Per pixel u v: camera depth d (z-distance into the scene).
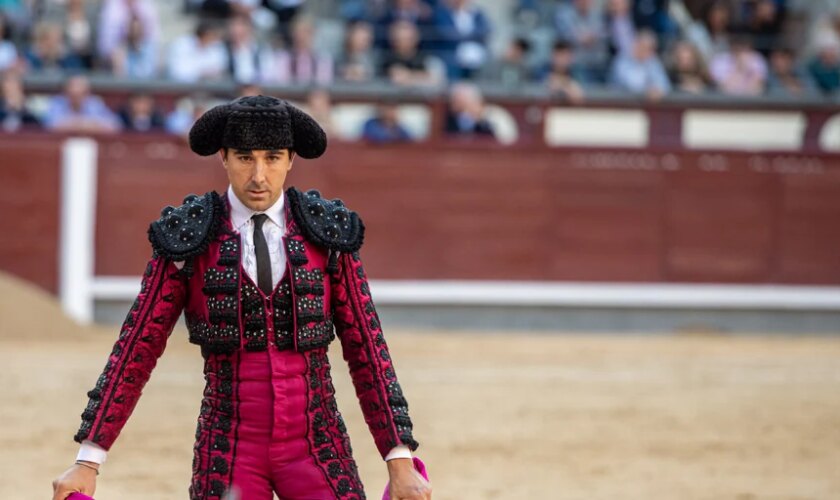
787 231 32.62
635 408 17.45
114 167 30.91
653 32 34.75
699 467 13.40
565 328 32.19
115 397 6.77
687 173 32.41
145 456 13.28
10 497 11.40
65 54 31.81
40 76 31.00
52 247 30.72
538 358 24.17
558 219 32.06
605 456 13.92
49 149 30.70
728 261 32.56
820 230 32.72
